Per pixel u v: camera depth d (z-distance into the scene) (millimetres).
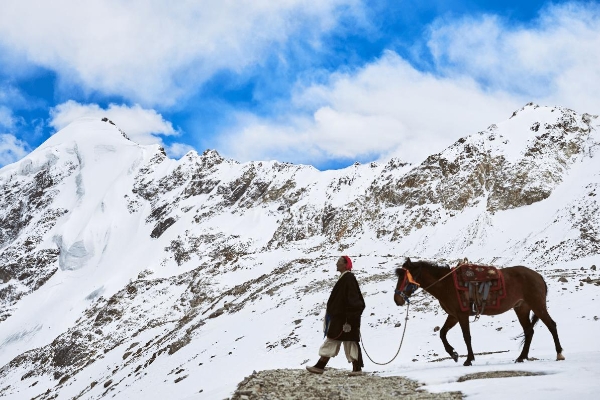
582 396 7574
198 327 54531
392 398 9117
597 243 92562
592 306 22656
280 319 39656
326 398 9672
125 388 44750
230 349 36062
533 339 19547
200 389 28453
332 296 11586
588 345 16812
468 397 8539
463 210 133875
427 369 11516
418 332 25203
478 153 145500
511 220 120375
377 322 29188
